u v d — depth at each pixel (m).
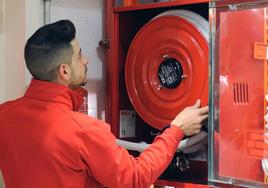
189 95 1.55
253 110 1.29
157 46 1.64
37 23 1.82
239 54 1.32
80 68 1.47
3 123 1.46
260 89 1.27
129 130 1.90
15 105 1.46
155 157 1.39
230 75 1.34
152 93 1.67
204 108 1.49
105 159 1.31
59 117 1.36
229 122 1.35
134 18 1.92
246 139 1.31
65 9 1.89
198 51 1.52
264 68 1.26
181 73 1.58
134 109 1.87
